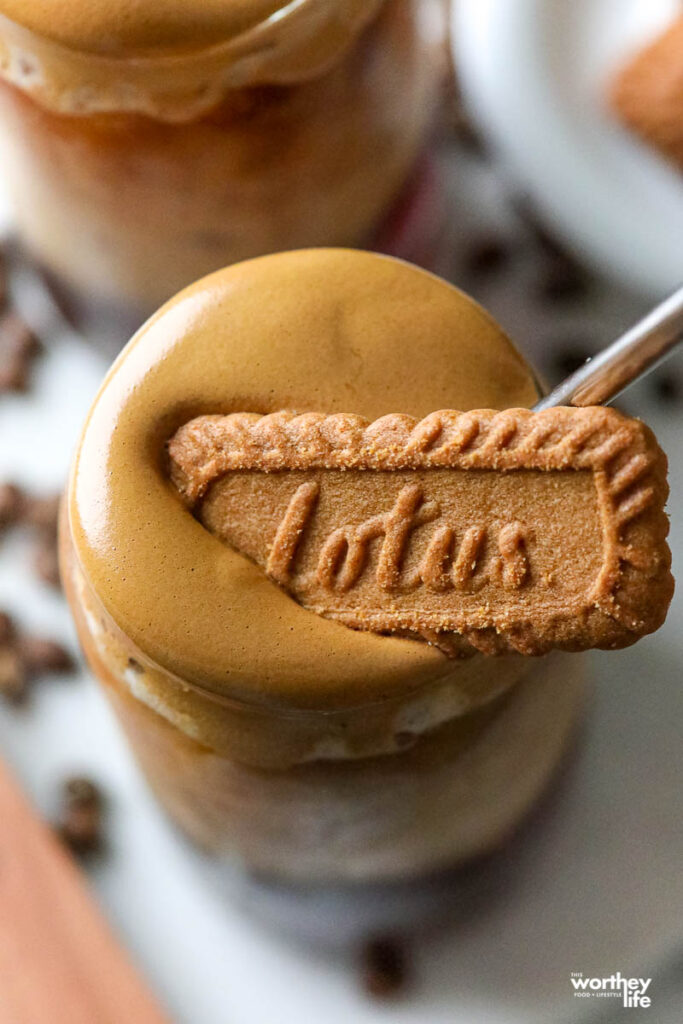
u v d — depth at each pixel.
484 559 0.30
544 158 0.45
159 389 0.31
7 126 0.39
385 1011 0.40
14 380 0.46
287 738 0.32
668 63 0.45
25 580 0.45
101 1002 0.40
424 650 0.30
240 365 0.31
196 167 0.38
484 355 0.32
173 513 0.31
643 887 0.40
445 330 0.32
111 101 0.37
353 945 0.40
